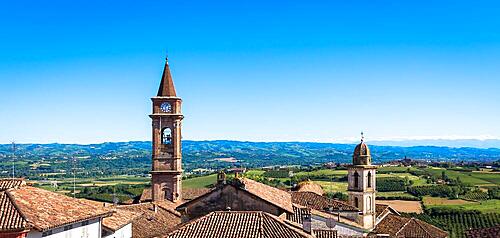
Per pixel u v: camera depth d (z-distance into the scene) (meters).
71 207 59.91
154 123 117.06
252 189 64.25
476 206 183.50
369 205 110.69
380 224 112.00
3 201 53.22
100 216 62.50
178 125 117.50
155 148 116.81
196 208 63.34
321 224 87.75
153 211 92.31
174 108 117.12
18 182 58.88
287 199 71.31
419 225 110.62
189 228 56.19
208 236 54.16
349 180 111.38
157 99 117.12
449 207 178.00
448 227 159.62
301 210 68.19
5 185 57.47
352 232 92.19
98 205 70.12
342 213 98.75
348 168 112.31
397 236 101.12
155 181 116.38
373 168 112.00
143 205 94.62
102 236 66.50
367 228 105.06
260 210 61.91
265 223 55.84
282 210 61.53
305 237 53.03
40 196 59.03
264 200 61.75
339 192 193.62
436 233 110.12
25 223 50.31
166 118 117.00
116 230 68.56
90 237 61.53
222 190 62.78
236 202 62.38
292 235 53.16
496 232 70.19
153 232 82.19
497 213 167.88
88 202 67.69
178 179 116.75
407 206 184.50
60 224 53.88
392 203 192.12
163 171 116.06
